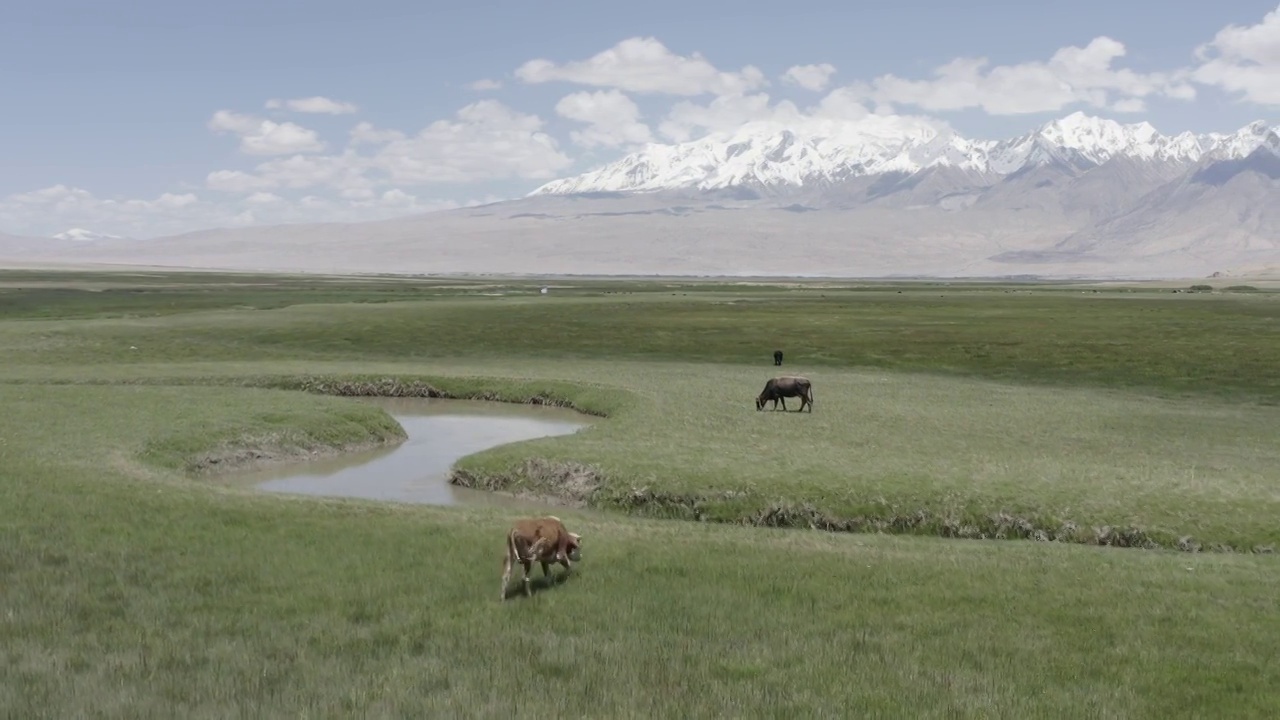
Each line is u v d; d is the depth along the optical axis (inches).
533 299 5393.7
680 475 1216.2
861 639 664.4
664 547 906.7
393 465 1487.5
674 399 1898.4
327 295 5615.2
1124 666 631.2
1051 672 616.7
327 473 1422.2
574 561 831.1
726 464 1263.5
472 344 2962.6
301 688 549.3
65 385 1964.8
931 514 1110.4
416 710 521.3
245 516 983.0
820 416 1733.5
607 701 542.0
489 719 512.4
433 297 5546.3
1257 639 687.1
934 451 1411.2
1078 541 1064.8
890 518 1112.8
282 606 704.4
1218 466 1352.1
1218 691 593.0
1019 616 729.0
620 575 800.9
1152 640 685.3
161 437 1412.4
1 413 1555.1
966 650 650.8
